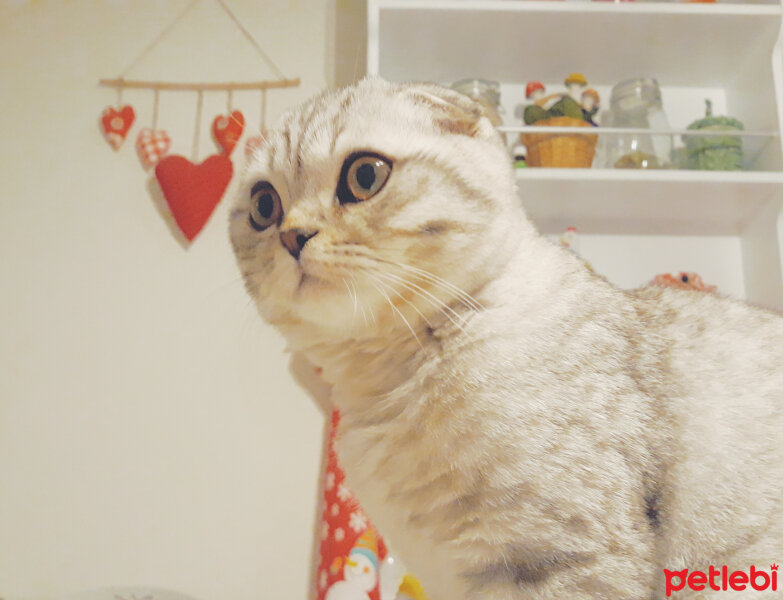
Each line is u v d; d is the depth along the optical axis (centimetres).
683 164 138
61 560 140
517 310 76
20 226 157
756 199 135
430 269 74
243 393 148
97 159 161
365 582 120
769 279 135
